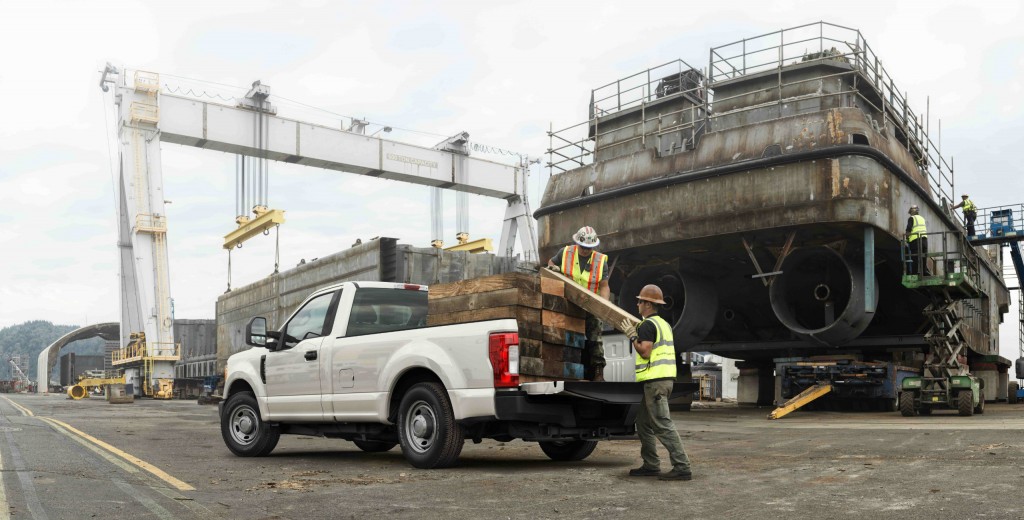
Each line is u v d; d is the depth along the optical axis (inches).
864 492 245.6
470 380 303.0
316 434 374.9
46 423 672.4
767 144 761.0
